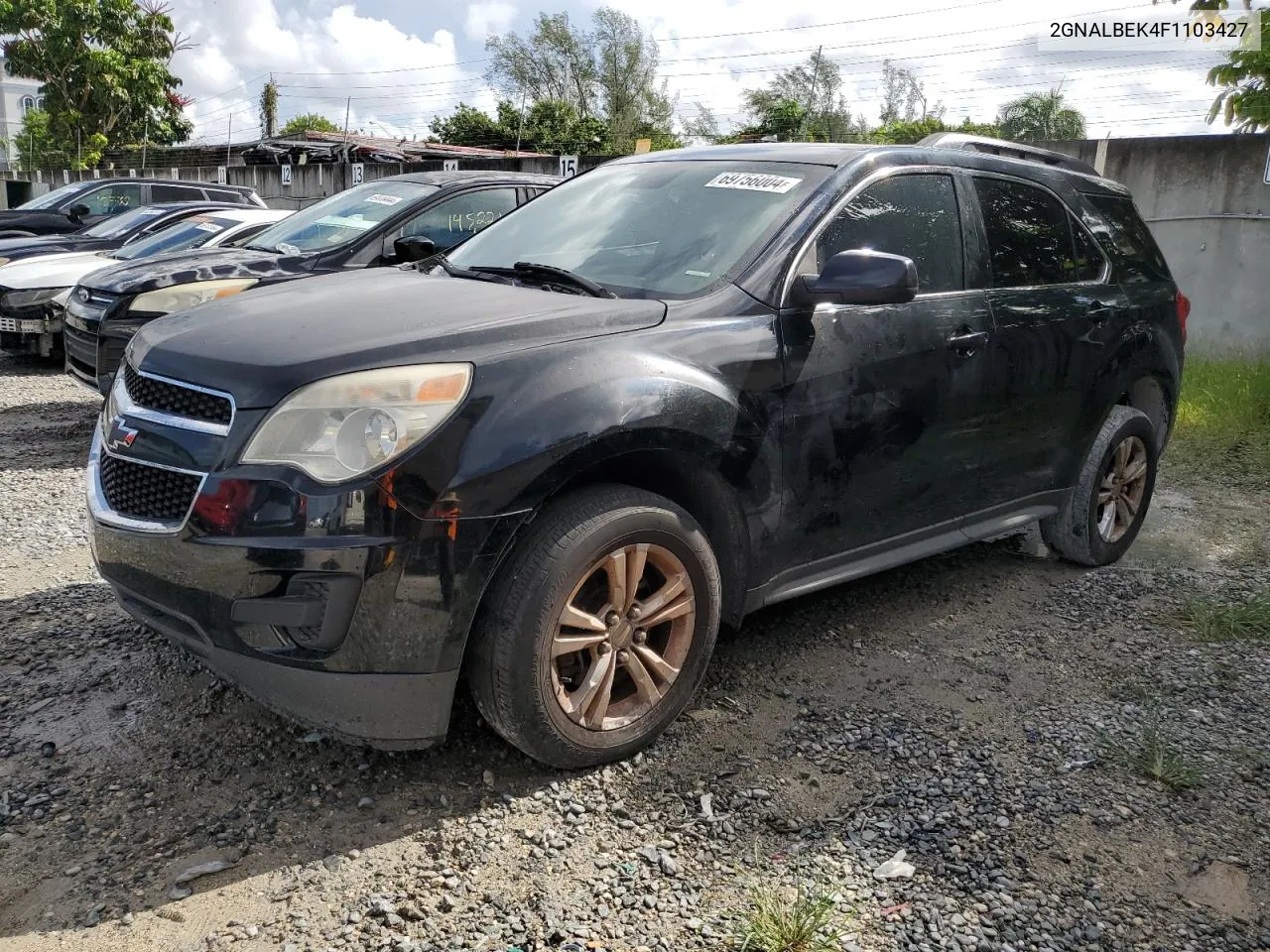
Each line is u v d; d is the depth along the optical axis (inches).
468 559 101.7
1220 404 313.1
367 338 107.3
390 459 98.7
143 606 111.3
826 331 132.5
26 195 1065.5
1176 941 93.9
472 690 109.9
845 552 141.9
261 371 103.0
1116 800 115.6
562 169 594.9
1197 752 126.6
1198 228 377.7
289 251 268.1
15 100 2015.3
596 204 155.4
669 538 115.8
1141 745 127.3
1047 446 171.0
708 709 132.3
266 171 762.8
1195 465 273.1
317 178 708.7
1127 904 98.5
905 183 150.7
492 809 108.8
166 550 103.4
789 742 125.3
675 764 119.2
